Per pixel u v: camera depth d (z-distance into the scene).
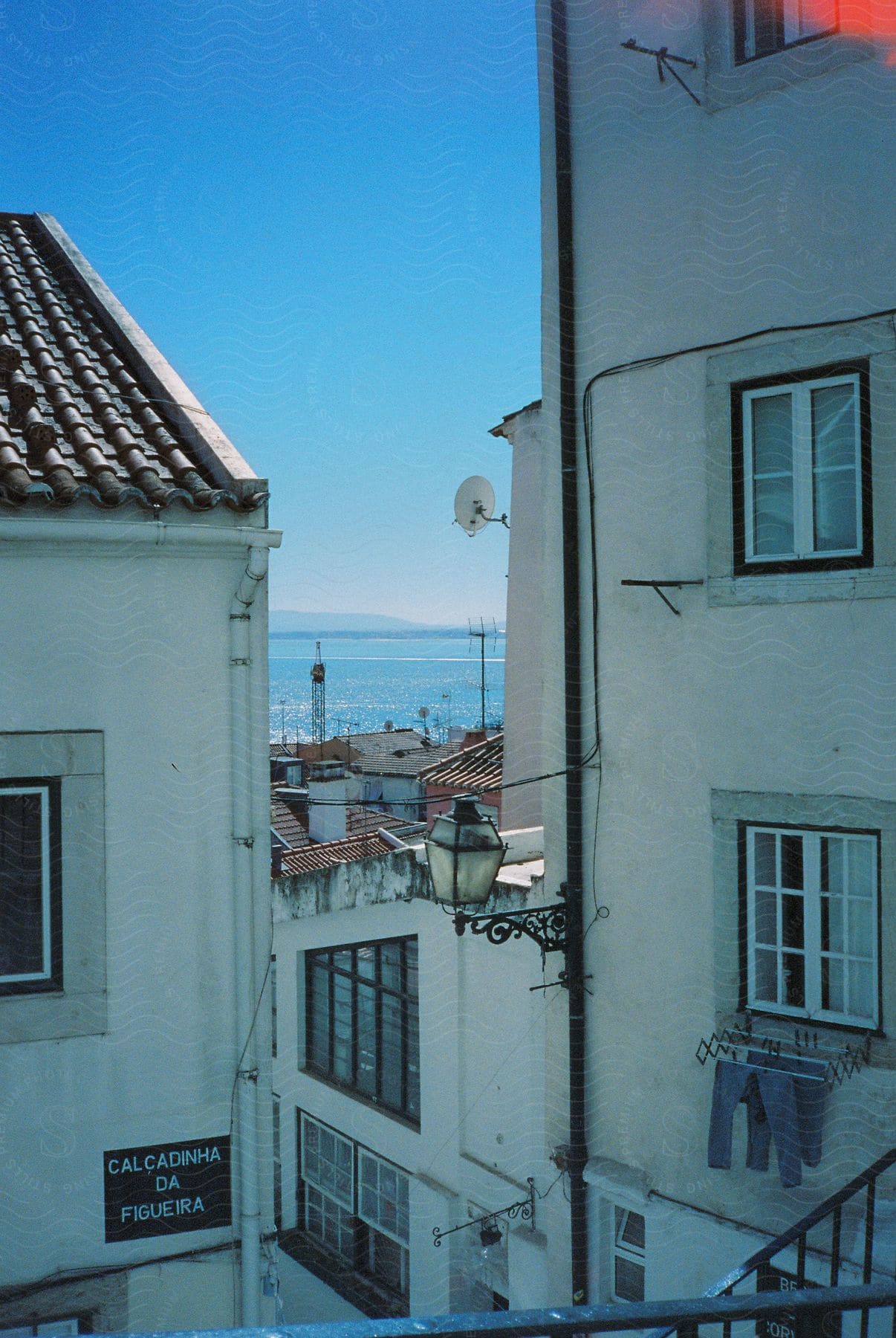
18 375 6.12
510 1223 8.70
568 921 7.62
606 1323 2.76
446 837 6.58
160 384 6.19
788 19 6.63
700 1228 7.02
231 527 4.99
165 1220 5.11
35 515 4.74
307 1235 11.55
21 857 4.95
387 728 45.53
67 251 8.26
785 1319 6.00
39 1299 4.90
